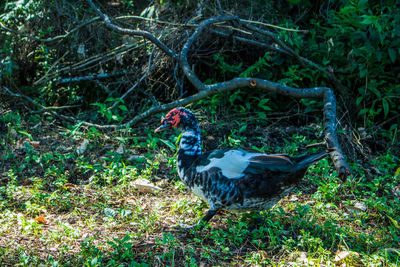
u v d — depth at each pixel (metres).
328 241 3.68
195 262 3.27
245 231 3.58
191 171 3.80
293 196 4.54
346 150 5.54
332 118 5.15
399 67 6.04
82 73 6.70
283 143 5.72
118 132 5.72
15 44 6.59
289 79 6.00
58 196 4.11
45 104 6.50
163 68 6.45
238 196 3.55
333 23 6.21
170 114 4.03
